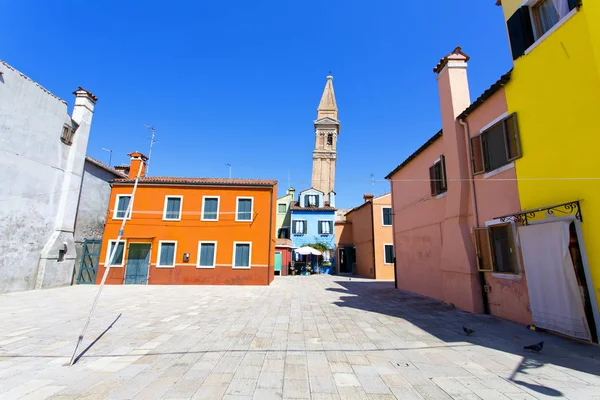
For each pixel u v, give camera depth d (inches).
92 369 187.9
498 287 332.2
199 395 151.3
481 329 279.7
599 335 217.5
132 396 150.1
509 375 173.8
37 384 164.7
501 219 323.0
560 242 245.8
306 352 220.4
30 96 589.0
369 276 1007.6
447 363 195.0
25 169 580.7
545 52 269.3
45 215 627.5
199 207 758.5
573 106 241.6
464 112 382.3
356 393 153.5
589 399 142.2
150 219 750.5
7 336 267.3
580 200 233.6
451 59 424.8
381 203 1001.5
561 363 190.4
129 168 949.2
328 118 2289.6
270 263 774.5
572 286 235.1
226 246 738.8
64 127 669.9
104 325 309.1
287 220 1350.9
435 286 474.6
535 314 271.4
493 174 337.4
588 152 228.2
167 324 312.7
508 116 309.0
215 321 326.0
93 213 776.3
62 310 394.0
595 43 225.0
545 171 266.7
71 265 681.0
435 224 475.2
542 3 282.8
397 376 174.9
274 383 166.1
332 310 388.2
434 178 474.9
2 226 538.6
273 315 358.0
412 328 289.0
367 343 241.8
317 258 1171.9
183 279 723.4
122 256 737.0
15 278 561.9
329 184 2186.3
